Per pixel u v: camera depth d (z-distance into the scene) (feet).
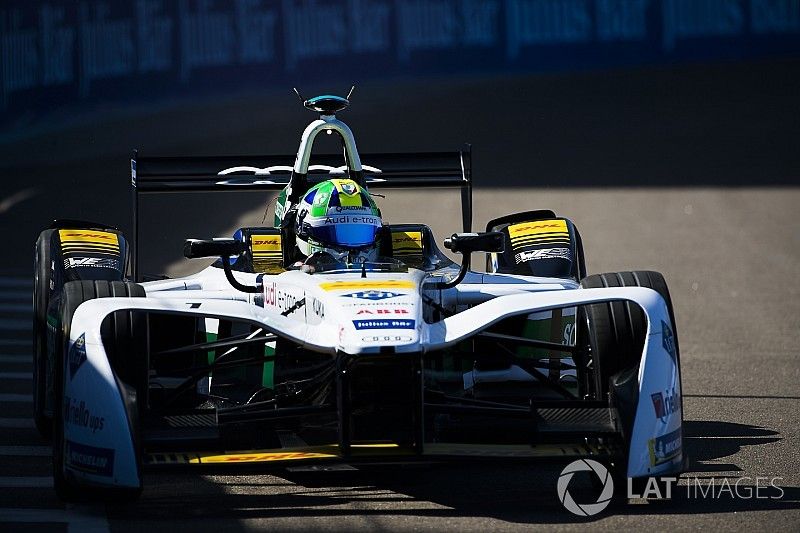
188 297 87.20
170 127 307.17
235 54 324.80
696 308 151.94
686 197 232.53
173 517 72.33
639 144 282.77
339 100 95.86
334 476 82.89
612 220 213.25
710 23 367.86
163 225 214.48
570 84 349.00
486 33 356.79
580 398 82.84
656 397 73.72
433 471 84.02
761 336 134.82
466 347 91.30
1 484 80.74
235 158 102.37
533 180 247.50
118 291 77.46
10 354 127.54
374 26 346.95
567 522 70.85
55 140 287.07
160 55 308.81
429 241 95.35
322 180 102.12
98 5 297.53
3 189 253.85
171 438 71.77
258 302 86.22
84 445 71.87
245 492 78.59
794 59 368.27
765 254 188.03
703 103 325.62
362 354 70.44
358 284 78.59
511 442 85.61
